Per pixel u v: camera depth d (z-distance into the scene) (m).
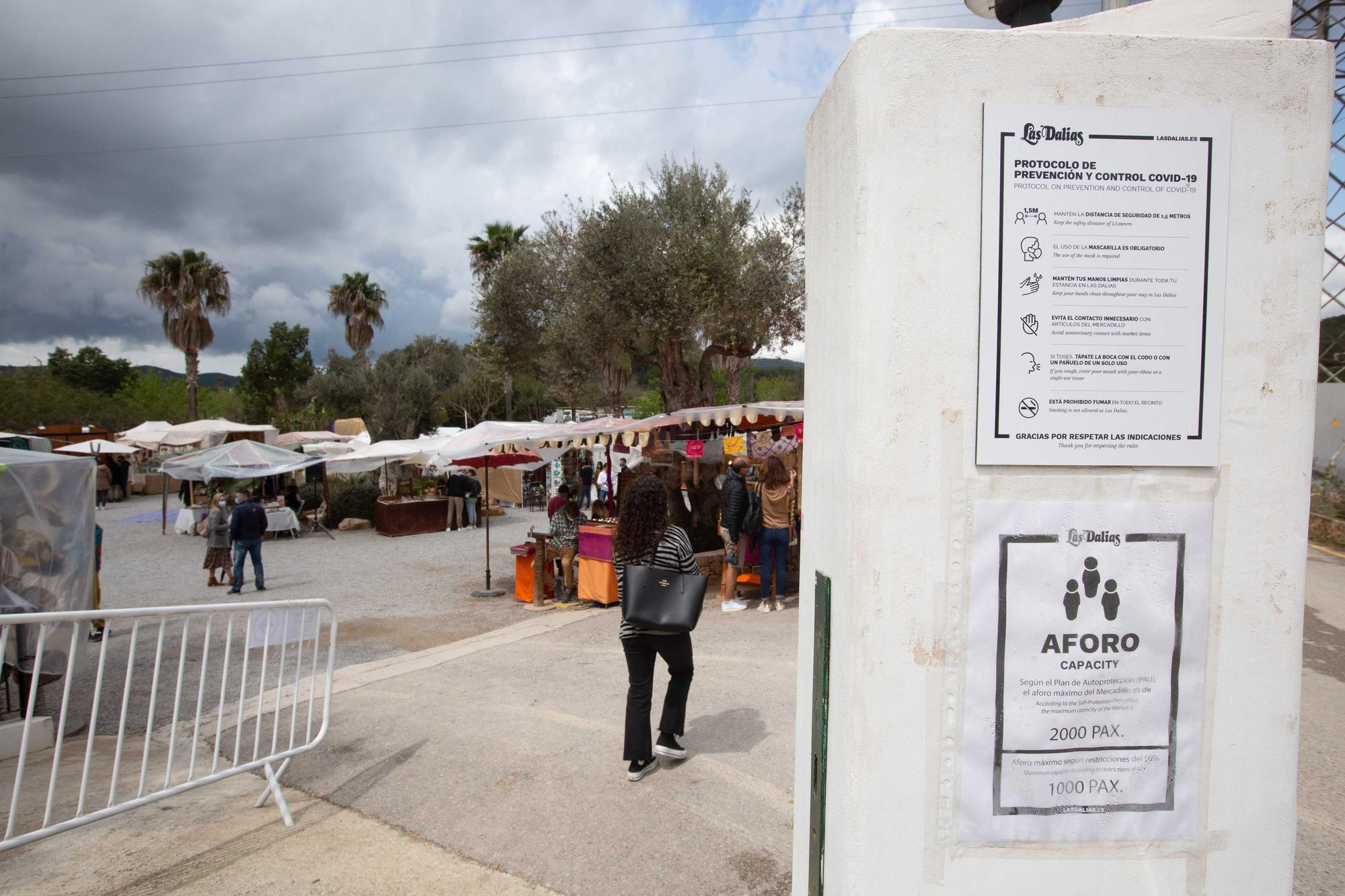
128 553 15.98
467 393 38.44
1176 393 1.71
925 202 1.68
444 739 4.71
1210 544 1.74
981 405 1.69
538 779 4.03
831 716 1.91
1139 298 1.70
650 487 4.07
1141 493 1.72
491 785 3.98
